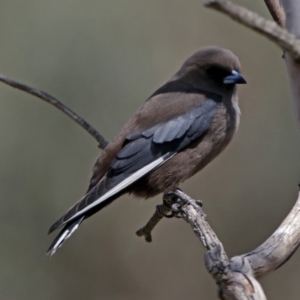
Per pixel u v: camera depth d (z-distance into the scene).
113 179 8.42
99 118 13.75
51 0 14.02
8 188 13.45
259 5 14.01
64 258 13.88
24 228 13.50
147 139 8.68
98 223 14.06
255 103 14.43
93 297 13.91
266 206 14.03
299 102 5.64
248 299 5.13
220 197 14.16
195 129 8.77
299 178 13.98
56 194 13.50
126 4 14.27
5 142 13.50
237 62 9.30
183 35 14.59
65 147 13.56
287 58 5.60
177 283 13.98
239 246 13.98
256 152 14.21
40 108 13.60
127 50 14.11
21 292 13.53
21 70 13.80
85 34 13.98
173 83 9.40
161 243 14.03
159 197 14.03
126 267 14.02
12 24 13.94
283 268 13.45
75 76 13.79
